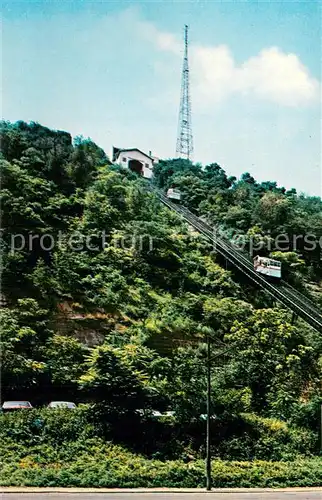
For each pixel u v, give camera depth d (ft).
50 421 102.68
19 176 183.93
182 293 168.35
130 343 135.74
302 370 145.79
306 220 237.66
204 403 112.27
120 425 104.73
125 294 155.53
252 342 146.82
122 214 196.44
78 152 211.00
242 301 170.30
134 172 260.42
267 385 133.90
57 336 130.31
